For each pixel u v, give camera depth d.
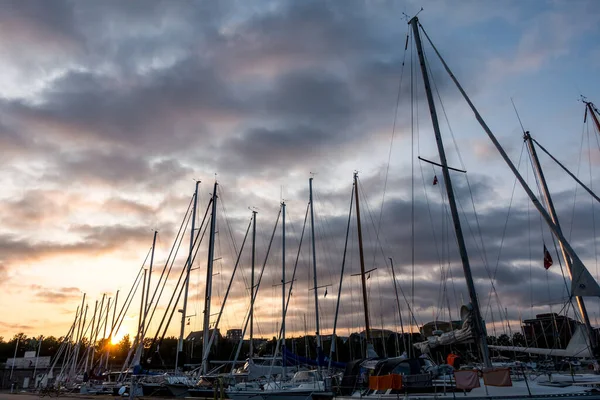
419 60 18.09
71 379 45.31
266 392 23.97
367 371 17.34
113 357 68.62
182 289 34.94
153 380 32.22
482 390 13.58
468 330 14.80
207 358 31.61
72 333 55.06
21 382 54.03
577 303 20.48
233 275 36.91
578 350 18.52
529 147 26.22
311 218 36.50
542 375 17.23
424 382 14.77
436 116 17.11
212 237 35.84
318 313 33.28
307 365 31.56
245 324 35.53
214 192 37.47
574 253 13.22
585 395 12.27
